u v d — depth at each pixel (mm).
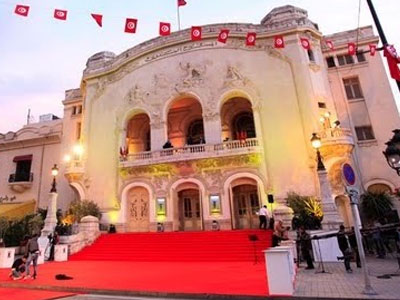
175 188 21688
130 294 8023
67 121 29344
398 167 8062
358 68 22250
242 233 16312
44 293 8602
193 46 24562
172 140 26219
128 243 17609
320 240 12750
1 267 14219
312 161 19203
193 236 17094
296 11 23672
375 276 8711
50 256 15891
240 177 20453
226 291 7449
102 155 24594
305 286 7707
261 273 9977
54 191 18672
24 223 20125
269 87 21812
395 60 8836
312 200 16781
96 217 20969
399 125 20203
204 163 20969
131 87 25547
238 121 25594
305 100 20531
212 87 23062
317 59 22281
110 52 29188
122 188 22875
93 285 8984
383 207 17375
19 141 30125
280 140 20453
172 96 23922
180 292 7566
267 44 22875
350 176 7395
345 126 21188
